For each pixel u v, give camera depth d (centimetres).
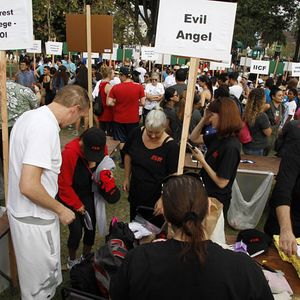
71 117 218
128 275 124
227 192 297
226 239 248
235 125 278
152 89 806
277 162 467
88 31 418
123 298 127
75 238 305
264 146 503
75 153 282
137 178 306
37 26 1811
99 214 306
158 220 273
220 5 223
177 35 229
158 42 231
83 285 220
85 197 303
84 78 810
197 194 126
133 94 616
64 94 214
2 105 257
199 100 503
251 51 3316
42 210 214
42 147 198
